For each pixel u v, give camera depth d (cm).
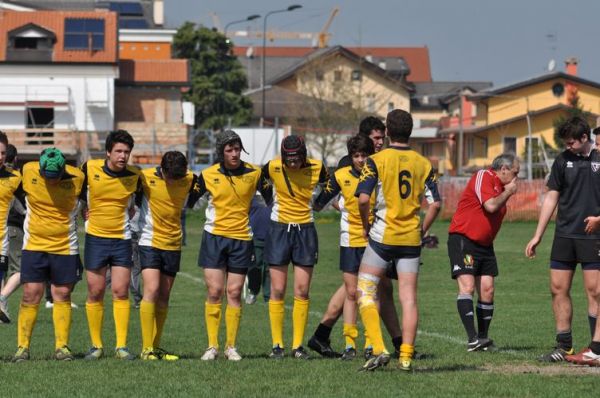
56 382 2439
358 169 2908
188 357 2995
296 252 2970
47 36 16675
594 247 2845
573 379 2498
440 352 3094
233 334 2927
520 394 2280
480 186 3125
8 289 3959
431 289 5503
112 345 3347
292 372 2584
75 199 2870
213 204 2908
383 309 2970
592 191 2855
